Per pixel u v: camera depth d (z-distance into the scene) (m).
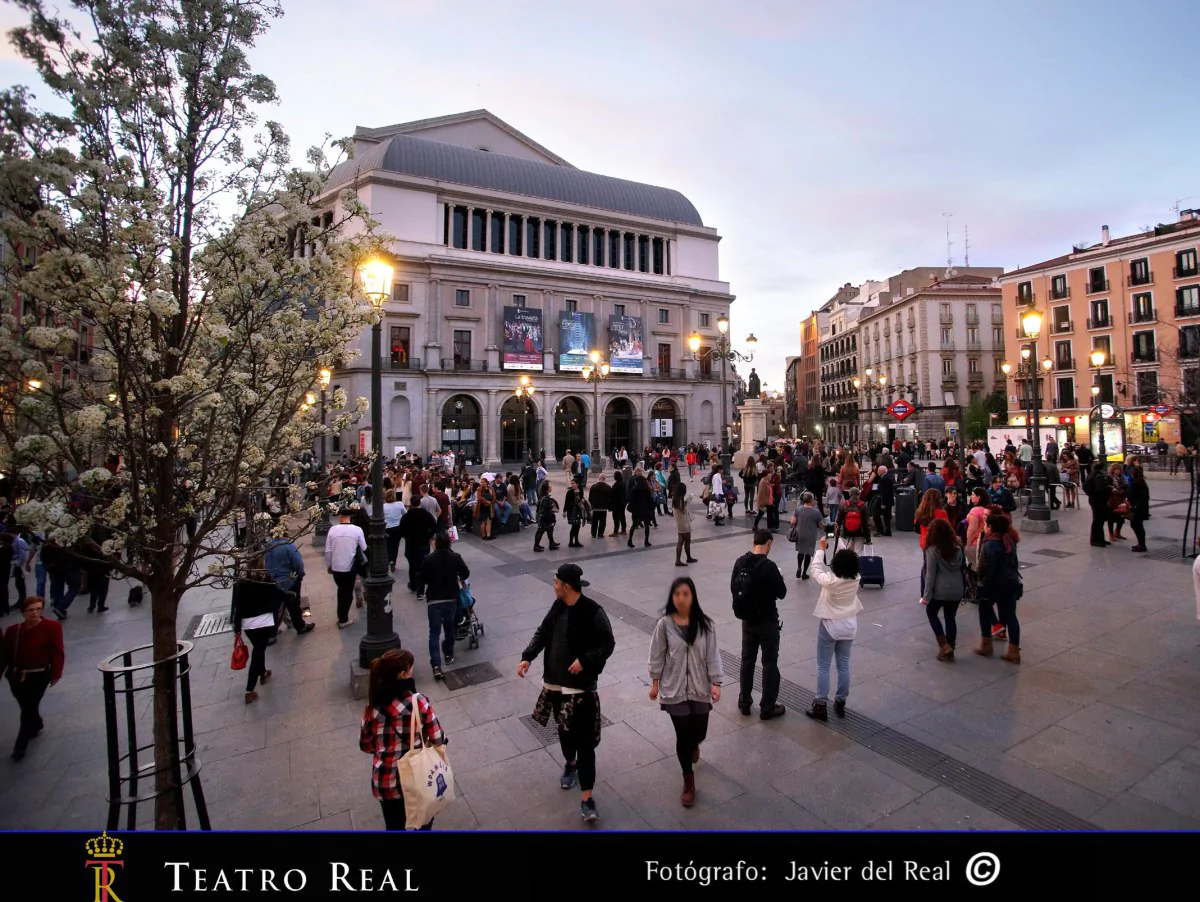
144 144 3.31
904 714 5.33
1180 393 25.66
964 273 66.00
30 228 2.82
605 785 4.41
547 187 51.28
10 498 9.88
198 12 3.39
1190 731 4.89
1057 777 4.32
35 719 5.21
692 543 13.63
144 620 9.03
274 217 3.67
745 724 5.27
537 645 4.28
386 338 41.88
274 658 7.26
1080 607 8.09
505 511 15.48
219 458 3.81
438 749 3.43
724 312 57.81
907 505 14.03
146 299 2.93
